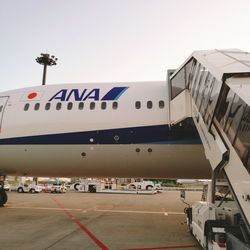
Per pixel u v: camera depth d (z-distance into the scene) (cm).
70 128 1257
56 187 4188
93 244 880
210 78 706
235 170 545
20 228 1117
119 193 4347
